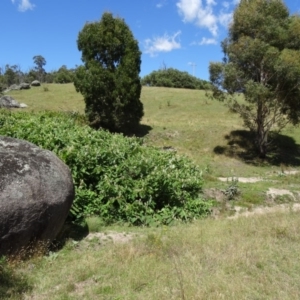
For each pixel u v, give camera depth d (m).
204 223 8.80
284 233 7.24
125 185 9.37
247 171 19.47
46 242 6.14
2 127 11.45
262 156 22.27
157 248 6.32
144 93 41.62
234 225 8.09
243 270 5.47
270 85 21.30
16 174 5.77
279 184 15.60
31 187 5.78
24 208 5.61
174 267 5.48
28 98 36.72
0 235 5.41
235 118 30.70
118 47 24.97
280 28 21.42
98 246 6.85
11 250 5.60
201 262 5.71
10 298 4.51
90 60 24.72
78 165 9.38
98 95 24.36
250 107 22.47
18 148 6.39
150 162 10.16
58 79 66.06
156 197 9.80
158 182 9.66
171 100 37.56
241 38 21.27
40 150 6.67
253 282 5.05
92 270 5.37
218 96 22.78
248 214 10.04
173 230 7.92
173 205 10.05
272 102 21.33
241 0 22.88
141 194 9.21
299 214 9.27
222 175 17.66
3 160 5.87
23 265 5.54
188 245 6.51
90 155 9.64
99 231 7.81
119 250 6.24
